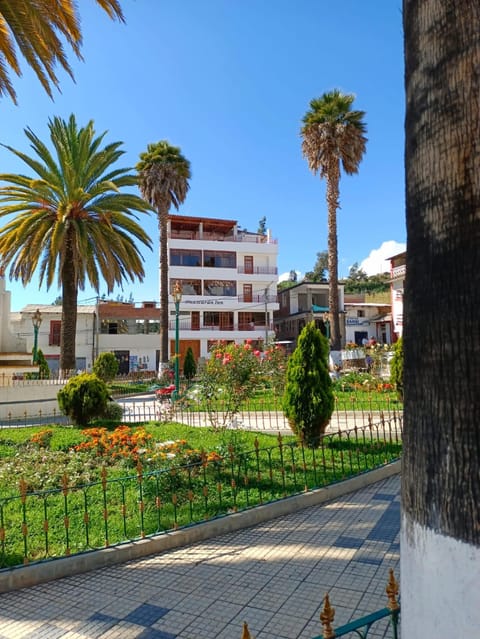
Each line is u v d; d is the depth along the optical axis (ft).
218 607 11.18
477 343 4.31
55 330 111.04
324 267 222.89
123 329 120.57
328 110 73.41
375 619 6.51
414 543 4.85
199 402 35.55
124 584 12.53
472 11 4.60
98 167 59.62
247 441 27.27
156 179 85.40
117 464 22.63
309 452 24.77
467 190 4.46
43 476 20.88
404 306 5.29
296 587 12.00
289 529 16.02
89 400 35.70
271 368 38.55
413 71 5.21
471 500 4.27
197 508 17.26
